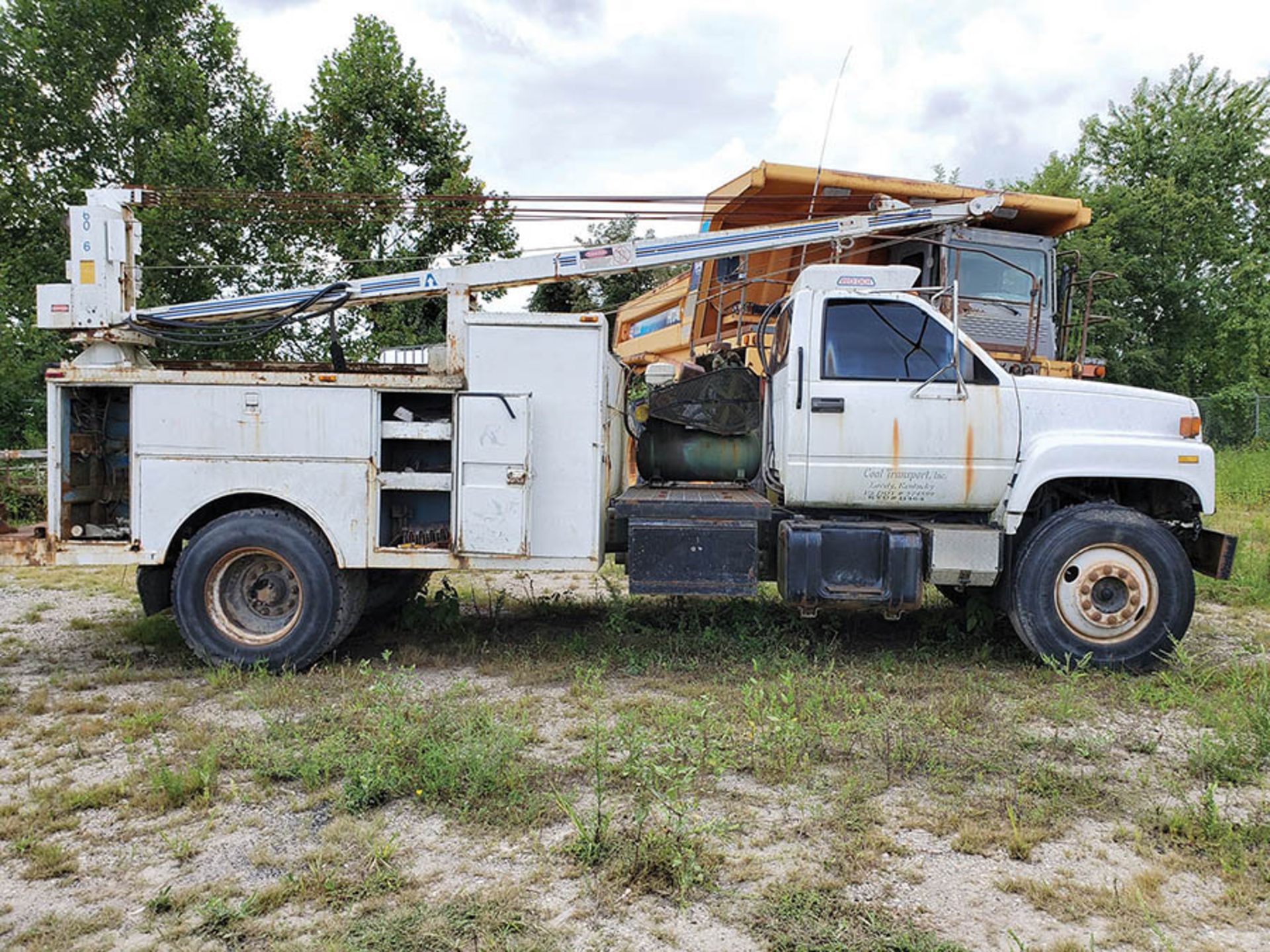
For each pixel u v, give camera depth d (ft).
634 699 16.69
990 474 18.86
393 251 47.34
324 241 48.08
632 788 12.82
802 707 15.70
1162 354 98.53
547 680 18.12
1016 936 9.36
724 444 22.24
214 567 18.93
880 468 18.95
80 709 16.66
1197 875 10.66
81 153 61.57
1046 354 29.66
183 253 51.06
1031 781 12.98
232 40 62.64
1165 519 20.34
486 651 20.45
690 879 10.03
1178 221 97.81
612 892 10.15
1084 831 11.74
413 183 50.29
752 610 22.82
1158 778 13.30
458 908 9.80
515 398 18.44
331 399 18.90
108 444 20.30
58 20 60.95
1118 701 16.78
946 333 19.16
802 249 28.17
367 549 18.92
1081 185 105.50
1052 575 18.53
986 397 18.89
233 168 58.23
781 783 13.05
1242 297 100.12
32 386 54.39
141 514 19.06
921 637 21.21
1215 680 17.67
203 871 10.78
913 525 18.86
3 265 55.36
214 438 18.97
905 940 9.10
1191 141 105.29
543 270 22.21
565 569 18.92
